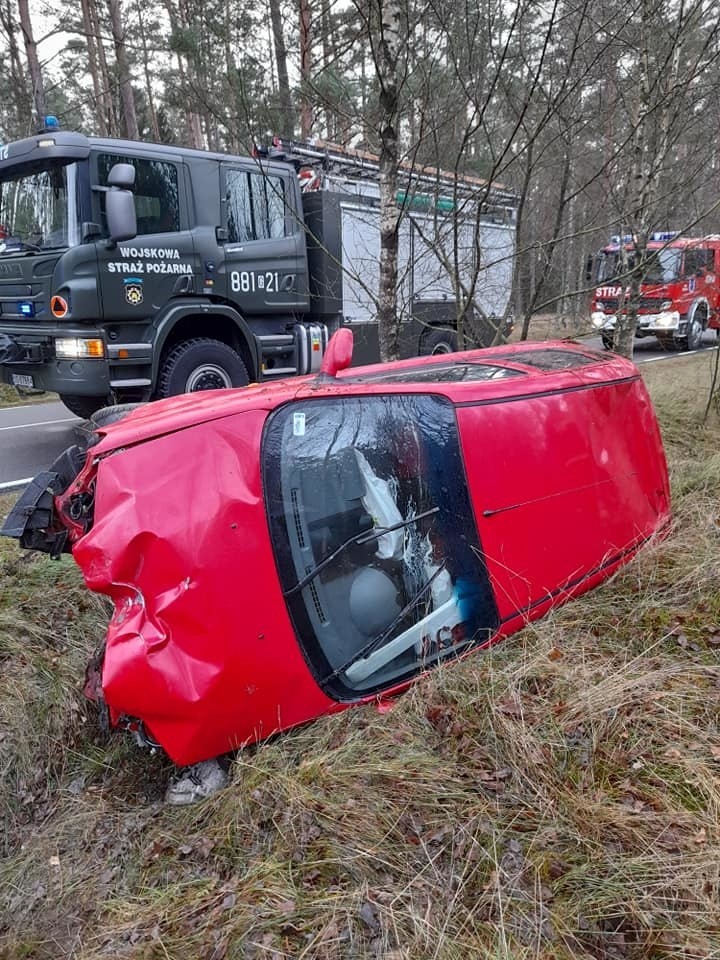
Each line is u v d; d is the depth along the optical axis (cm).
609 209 616
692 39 578
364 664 258
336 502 256
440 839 207
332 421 262
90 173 595
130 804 258
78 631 340
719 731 241
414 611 269
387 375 334
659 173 592
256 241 729
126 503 228
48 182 608
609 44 444
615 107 584
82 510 268
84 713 296
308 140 799
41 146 581
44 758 281
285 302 768
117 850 237
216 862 217
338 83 559
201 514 226
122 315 621
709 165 604
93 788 269
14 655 315
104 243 600
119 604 232
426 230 840
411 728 248
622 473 342
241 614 226
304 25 844
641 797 216
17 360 626
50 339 612
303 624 242
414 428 277
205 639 222
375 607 262
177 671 219
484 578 282
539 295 554
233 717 231
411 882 195
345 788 224
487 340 893
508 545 288
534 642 287
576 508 314
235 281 711
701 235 1028
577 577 316
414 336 929
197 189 668
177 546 222
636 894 185
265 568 232
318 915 188
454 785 225
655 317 1545
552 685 262
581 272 962
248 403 250
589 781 223
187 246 662
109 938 202
